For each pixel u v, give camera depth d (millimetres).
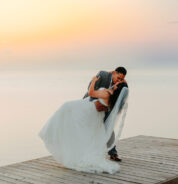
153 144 7102
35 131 11469
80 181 4676
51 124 5367
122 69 5340
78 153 5223
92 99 5344
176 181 4828
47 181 4699
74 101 5363
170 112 16156
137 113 15969
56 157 5367
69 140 5281
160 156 6055
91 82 5367
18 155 8250
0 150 8703
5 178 4863
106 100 5223
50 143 5379
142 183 4551
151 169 5223
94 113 5289
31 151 8688
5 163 7445
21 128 12008
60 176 4918
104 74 5379
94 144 5258
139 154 6219
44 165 5516
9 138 10344
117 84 5297
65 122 5309
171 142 7289
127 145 7023
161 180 4680
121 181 4648
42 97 23109
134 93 25578
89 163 5105
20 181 4715
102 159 5203
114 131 5574
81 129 5262
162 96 23453
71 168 5266
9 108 17703
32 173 5086
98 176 4891
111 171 5000
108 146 5633
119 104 5270
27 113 15828
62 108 5344
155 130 11734
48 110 16781
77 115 5285
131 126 12641
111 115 5320
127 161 5719
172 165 5445
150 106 18375
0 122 13344
